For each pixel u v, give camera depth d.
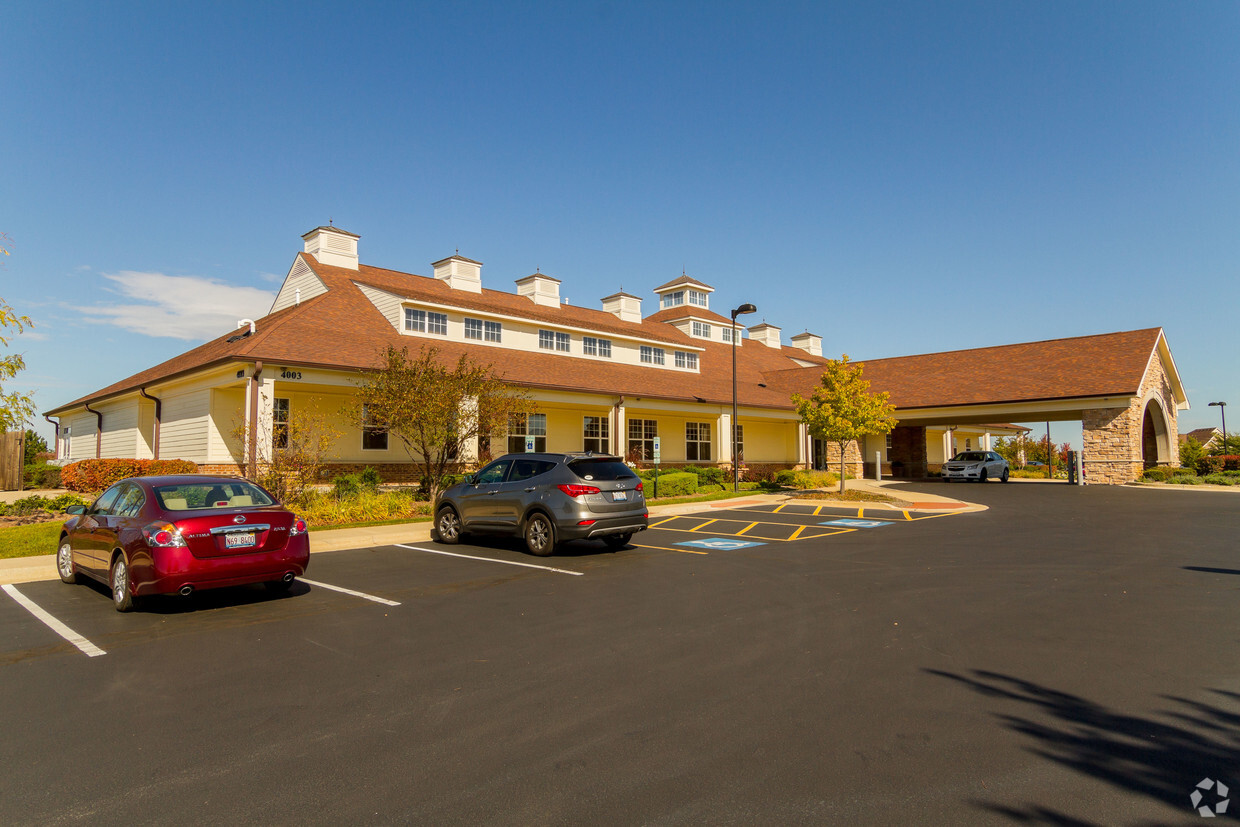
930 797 3.43
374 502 15.84
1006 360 31.78
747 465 31.69
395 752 3.99
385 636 6.43
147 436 22.73
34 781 3.65
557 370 23.97
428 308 22.38
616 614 7.20
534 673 5.34
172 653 5.93
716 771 3.72
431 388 15.92
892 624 6.68
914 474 35.94
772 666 5.45
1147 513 16.69
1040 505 19.36
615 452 23.47
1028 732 4.18
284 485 15.26
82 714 4.58
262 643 6.22
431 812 3.33
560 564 10.34
